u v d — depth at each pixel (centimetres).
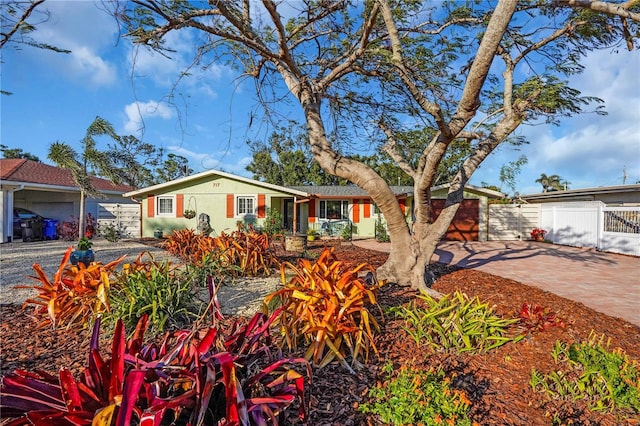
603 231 1326
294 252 1109
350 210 1991
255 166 2947
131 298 392
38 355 343
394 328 413
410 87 468
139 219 1789
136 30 417
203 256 677
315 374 307
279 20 471
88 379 175
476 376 329
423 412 227
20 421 150
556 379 314
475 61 428
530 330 411
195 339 225
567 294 630
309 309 342
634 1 411
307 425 235
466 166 639
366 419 246
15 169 1614
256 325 248
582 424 275
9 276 721
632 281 745
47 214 1888
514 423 266
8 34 399
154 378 174
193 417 170
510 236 1755
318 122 606
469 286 636
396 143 748
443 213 622
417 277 598
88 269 437
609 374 303
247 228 1566
